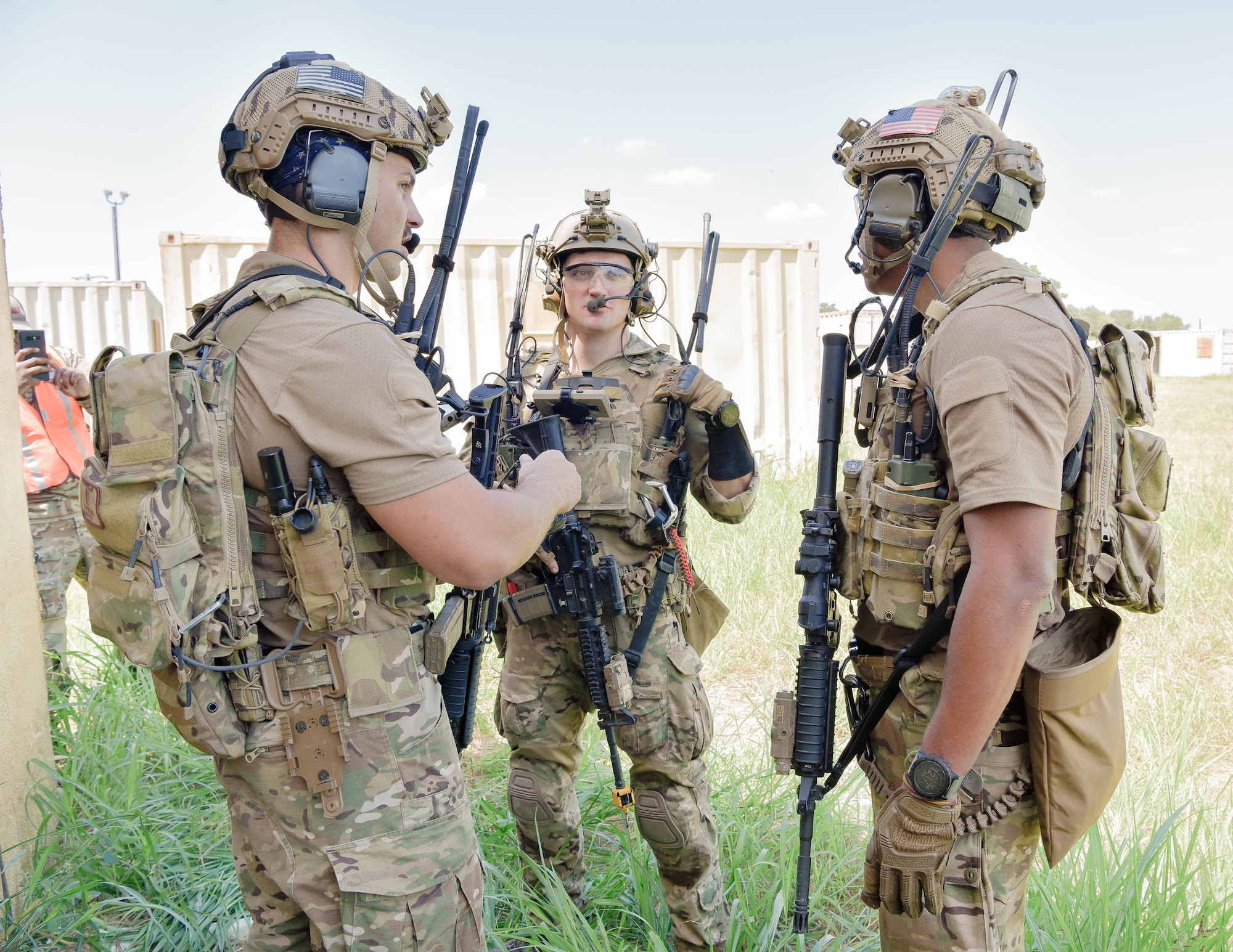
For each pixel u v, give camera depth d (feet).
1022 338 4.41
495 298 24.41
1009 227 5.23
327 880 4.48
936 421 4.83
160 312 38.88
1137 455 5.23
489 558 4.49
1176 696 12.14
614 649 7.61
